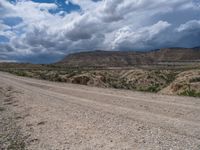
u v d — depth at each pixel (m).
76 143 6.70
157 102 12.82
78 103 13.52
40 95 17.89
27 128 8.59
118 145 6.34
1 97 17.41
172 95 15.71
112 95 16.33
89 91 19.12
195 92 17.12
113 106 12.12
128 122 8.66
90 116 9.88
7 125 9.16
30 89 22.61
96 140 6.84
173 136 6.84
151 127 7.88
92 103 13.34
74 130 7.97
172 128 7.69
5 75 52.06
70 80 31.41
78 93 18.12
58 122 9.18
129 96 15.59
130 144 6.35
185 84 19.50
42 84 27.42
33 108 12.55
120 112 10.55
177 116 9.36
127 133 7.31
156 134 7.09
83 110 11.28
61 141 6.95
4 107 13.23
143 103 12.68
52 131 8.02
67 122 9.08
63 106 12.70
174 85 20.48
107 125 8.34
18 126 8.94
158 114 9.85
